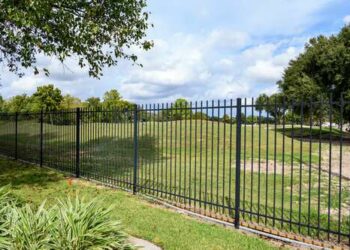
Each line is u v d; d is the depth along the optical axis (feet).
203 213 22.50
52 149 40.63
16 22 27.37
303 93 94.73
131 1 37.50
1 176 34.81
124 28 38.24
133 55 40.93
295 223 18.24
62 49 33.71
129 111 29.68
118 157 45.47
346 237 17.97
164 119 29.17
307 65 102.01
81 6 34.45
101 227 13.57
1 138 53.83
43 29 30.96
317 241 17.31
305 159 48.57
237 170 19.89
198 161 47.39
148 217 21.16
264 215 19.40
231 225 20.15
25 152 46.62
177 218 21.13
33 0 26.58
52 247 12.34
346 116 86.74
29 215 13.83
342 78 88.89
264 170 39.47
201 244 16.83
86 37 33.73
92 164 37.52
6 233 12.79
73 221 13.10
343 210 23.34
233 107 20.59
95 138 39.14
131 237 17.57
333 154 55.01
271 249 16.33
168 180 34.12
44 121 42.32
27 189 28.68
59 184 30.96
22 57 36.17
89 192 27.81
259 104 19.85
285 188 30.37
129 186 30.14
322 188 30.37
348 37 93.86
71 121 36.91
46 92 142.10
